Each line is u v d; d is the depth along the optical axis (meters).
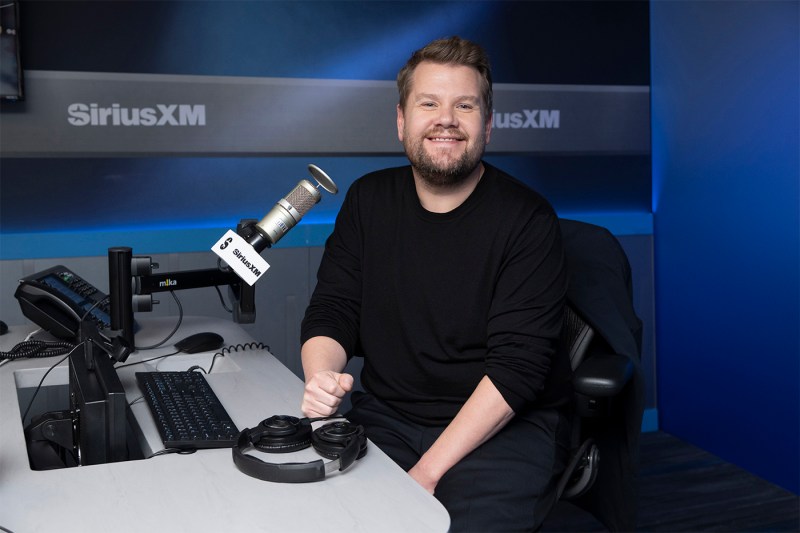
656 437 3.75
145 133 3.14
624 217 3.72
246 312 2.08
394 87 3.43
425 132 1.76
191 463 1.27
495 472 1.65
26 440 1.55
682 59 3.55
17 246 2.99
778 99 3.05
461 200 1.83
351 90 3.37
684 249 3.60
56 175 3.05
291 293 3.33
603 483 2.08
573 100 3.65
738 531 2.78
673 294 3.69
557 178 3.67
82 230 3.10
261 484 1.19
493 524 1.57
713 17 3.36
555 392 1.90
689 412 3.65
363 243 1.92
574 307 2.05
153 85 3.12
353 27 3.35
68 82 3.02
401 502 1.13
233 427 1.41
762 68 3.12
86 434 1.34
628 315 2.11
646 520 2.87
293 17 3.27
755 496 3.08
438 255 1.81
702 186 3.47
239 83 3.23
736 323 3.33
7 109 2.96
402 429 1.83
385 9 3.38
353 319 1.93
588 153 3.70
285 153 3.32
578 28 3.62
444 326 1.80
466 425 1.63
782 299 3.09
